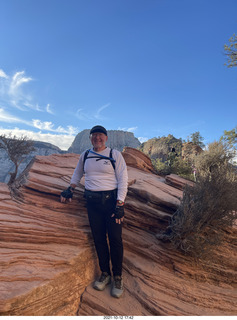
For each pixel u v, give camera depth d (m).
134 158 6.52
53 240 2.68
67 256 2.46
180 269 2.84
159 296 2.43
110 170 2.56
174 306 2.31
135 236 3.18
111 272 2.82
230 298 2.58
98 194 2.48
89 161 2.64
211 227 3.05
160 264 2.93
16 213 2.93
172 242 2.97
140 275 2.74
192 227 2.83
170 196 3.69
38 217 2.95
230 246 3.12
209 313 2.28
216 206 2.90
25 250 2.38
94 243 2.76
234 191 2.88
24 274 2.02
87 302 2.32
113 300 2.34
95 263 2.84
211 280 2.84
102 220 2.60
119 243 2.49
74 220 3.03
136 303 2.34
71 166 4.47
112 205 2.53
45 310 1.98
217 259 2.99
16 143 4.45
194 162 6.40
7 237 2.45
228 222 2.97
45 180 3.40
